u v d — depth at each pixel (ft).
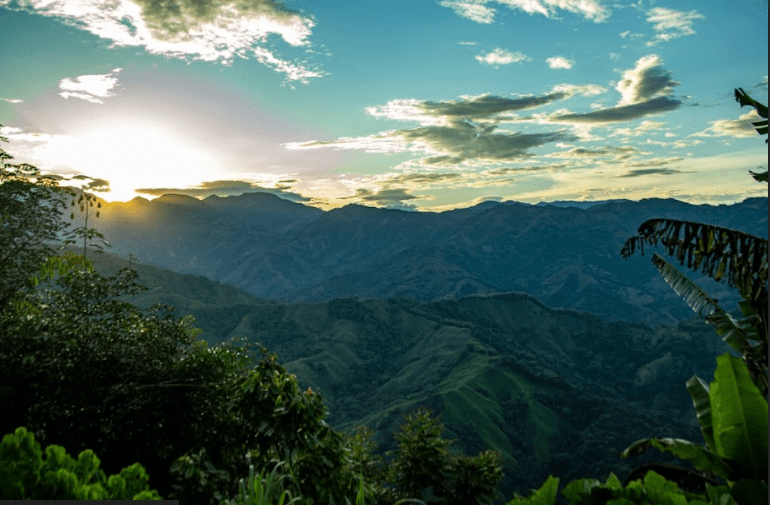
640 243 19.58
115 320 32.17
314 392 19.06
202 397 29.07
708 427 14.90
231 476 22.12
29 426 25.07
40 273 32.37
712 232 17.02
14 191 31.48
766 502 8.48
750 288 16.10
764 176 16.46
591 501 7.05
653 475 7.30
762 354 15.81
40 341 27.63
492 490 40.70
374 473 38.55
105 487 7.65
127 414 28.04
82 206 34.19
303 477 16.46
